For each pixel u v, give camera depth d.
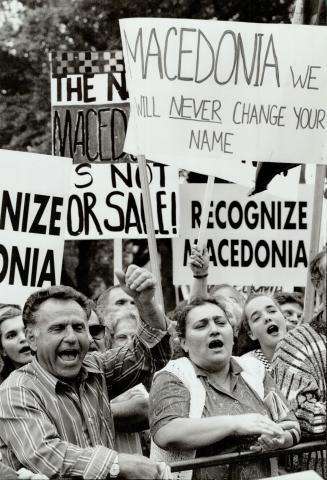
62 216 6.48
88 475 4.62
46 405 4.93
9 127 18.50
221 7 18.23
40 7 18.53
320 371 5.16
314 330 5.21
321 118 6.08
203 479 4.87
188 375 5.03
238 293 7.95
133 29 6.12
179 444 4.78
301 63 6.04
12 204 6.41
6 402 4.92
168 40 6.06
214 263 8.30
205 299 5.16
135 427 5.65
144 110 6.12
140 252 18.38
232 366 5.14
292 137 6.07
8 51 18.47
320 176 6.33
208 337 5.02
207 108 6.06
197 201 8.30
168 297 17.27
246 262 8.30
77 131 7.96
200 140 6.08
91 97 7.94
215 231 8.30
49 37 18.45
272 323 6.59
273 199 8.30
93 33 18.38
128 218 7.88
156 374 5.08
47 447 4.74
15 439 4.85
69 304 5.03
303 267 8.31
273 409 5.02
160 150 6.11
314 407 5.04
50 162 6.45
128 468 4.61
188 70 6.06
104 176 7.91
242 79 6.05
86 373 5.16
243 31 6.04
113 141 7.90
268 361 6.62
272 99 6.05
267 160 6.06
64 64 7.98
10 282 6.39
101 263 18.70
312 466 5.31
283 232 8.30
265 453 4.76
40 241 6.44
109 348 7.01
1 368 6.61
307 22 6.77
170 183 7.88
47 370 5.02
